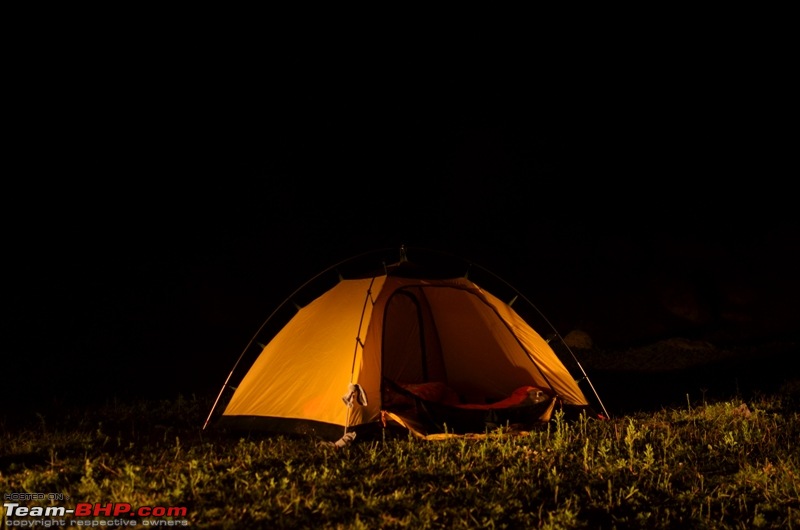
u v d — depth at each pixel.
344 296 8.11
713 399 10.07
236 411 8.05
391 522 4.82
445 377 9.13
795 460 6.18
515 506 5.15
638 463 6.13
